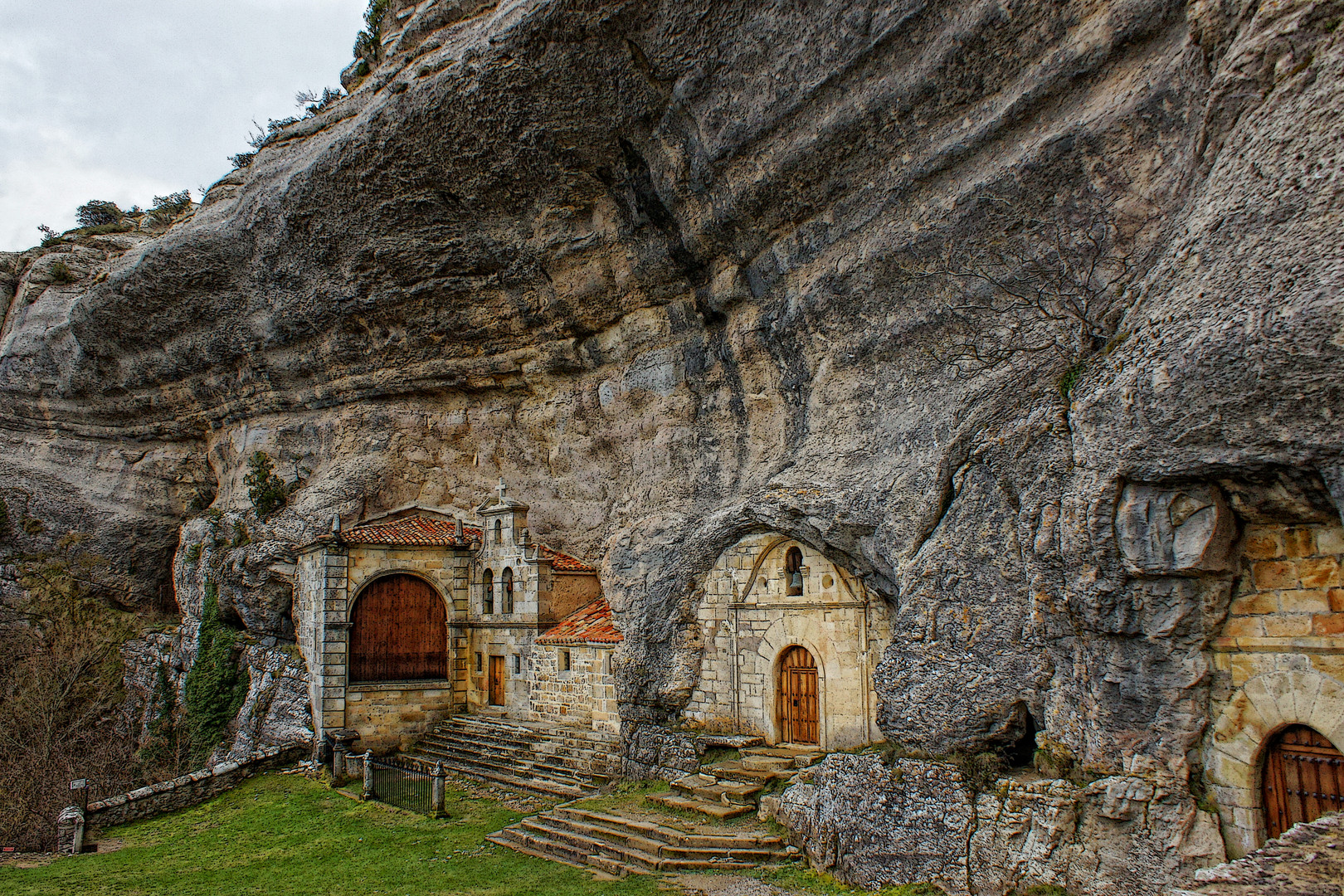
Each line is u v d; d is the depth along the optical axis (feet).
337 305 81.10
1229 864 25.35
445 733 76.38
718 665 58.49
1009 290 39.75
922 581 40.63
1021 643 36.40
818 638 52.39
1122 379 31.48
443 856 48.57
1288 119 28.32
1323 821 25.00
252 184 79.71
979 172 42.50
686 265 60.44
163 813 64.69
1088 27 37.78
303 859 50.52
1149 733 31.65
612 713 64.95
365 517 87.20
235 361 95.45
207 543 94.58
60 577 106.93
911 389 46.47
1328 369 25.36
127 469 111.45
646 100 53.11
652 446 67.05
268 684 82.99
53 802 63.67
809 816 42.27
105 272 99.55
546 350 75.36
